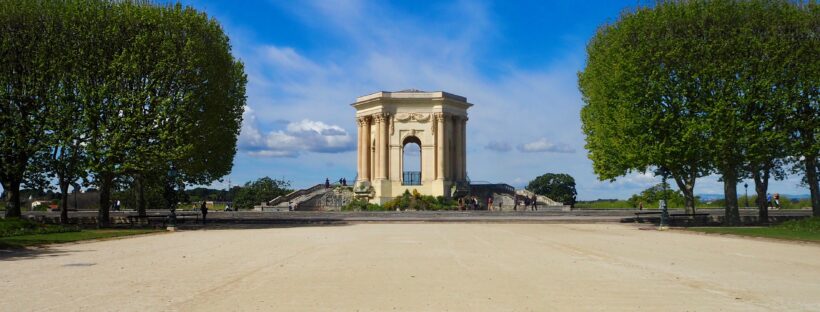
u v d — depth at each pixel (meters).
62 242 34.38
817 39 46.72
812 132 46.69
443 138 102.25
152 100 48.31
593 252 28.00
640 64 48.44
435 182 100.56
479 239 36.22
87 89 47.44
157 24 50.19
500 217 65.81
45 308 14.54
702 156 47.09
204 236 40.03
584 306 14.78
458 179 104.31
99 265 23.28
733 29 46.78
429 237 38.09
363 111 105.94
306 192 99.94
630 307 14.64
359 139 106.31
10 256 26.95
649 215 65.81
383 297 16.06
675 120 47.09
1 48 47.34
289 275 20.25
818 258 25.27
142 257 26.27
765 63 46.19
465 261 24.33
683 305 14.87
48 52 47.94
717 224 51.56
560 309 14.43
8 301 15.45
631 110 48.06
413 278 19.52
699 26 47.94
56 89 47.50
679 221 53.22
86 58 48.19
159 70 48.44
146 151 47.28
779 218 54.47
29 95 47.59
